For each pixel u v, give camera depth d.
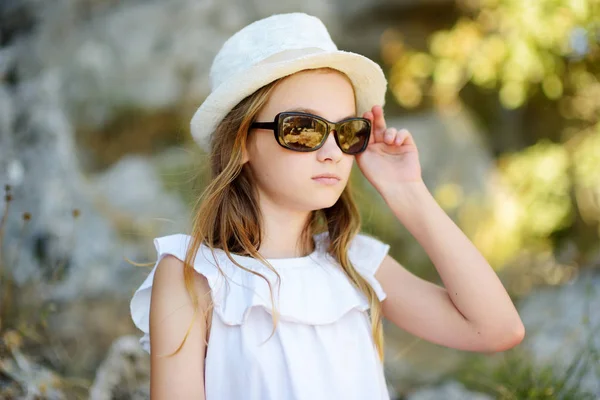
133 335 3.22
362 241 1.76
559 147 6.37
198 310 1.51
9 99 3.60
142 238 4.00
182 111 5.02
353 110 1.62
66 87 4.72
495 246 5.81
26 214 2.42
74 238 3.44
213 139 1.67
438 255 1.66
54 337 2.91
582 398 2.25
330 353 1.53
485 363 3.15
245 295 1.51
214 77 1.66
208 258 1.56
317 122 1.51
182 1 5.09
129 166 4.74
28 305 2.82
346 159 1.57
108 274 3.46
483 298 1.61
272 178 1.55
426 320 1.68
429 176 5.82
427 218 1.68
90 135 4.88
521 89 5.77
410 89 6.57
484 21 6.11
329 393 1.50
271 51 1.56
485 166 6.16
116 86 4.87
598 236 6.05
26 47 4.29
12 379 2.23
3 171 3.24
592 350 2.34
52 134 3.68
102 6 4.96
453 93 6.58
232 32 5.12
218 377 1.50
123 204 4.31
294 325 1.53
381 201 5.14
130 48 4.91
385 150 1.76
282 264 1.59
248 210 1.61
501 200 6.03
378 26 6.72
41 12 4.48
